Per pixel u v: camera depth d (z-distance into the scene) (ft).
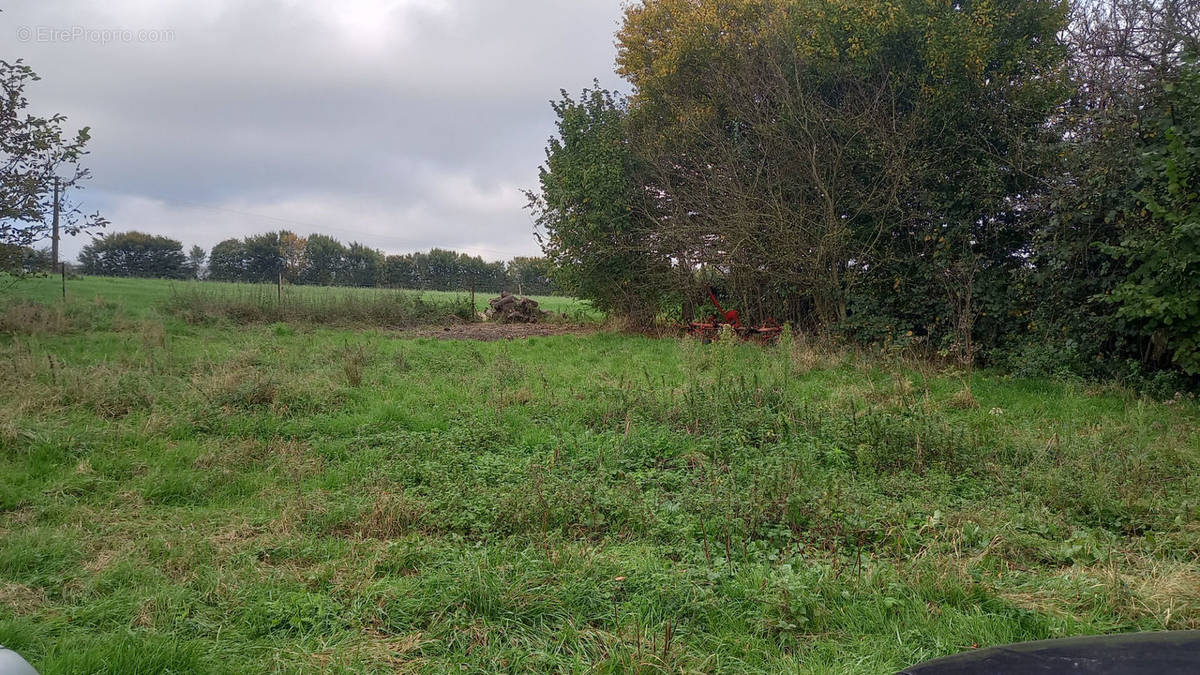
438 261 253.44
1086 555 14.17
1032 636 10.76
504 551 14.34
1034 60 41.14
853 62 46.60
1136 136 34.65
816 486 18.39
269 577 13.38
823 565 13.46
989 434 23.80
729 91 54.08
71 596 12.60
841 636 11.09
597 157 59.26
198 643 10.86
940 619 11.28
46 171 44.42
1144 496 17.90
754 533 15.90
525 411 28.40
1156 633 5.53
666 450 22.85
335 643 11.00
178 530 16.01
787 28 49.44
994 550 14.46
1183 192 29.86
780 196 50.70
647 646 10.48
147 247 245.65
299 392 29.37
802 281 50.06
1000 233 42.83
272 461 21.76
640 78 62.34
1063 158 38.01
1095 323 36.81
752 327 53.42
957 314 43.27
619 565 13.65
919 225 45.68
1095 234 36.96
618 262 62.39
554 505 16.97
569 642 10.98
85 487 18.84
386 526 16.47
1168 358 34.45
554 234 64.03
